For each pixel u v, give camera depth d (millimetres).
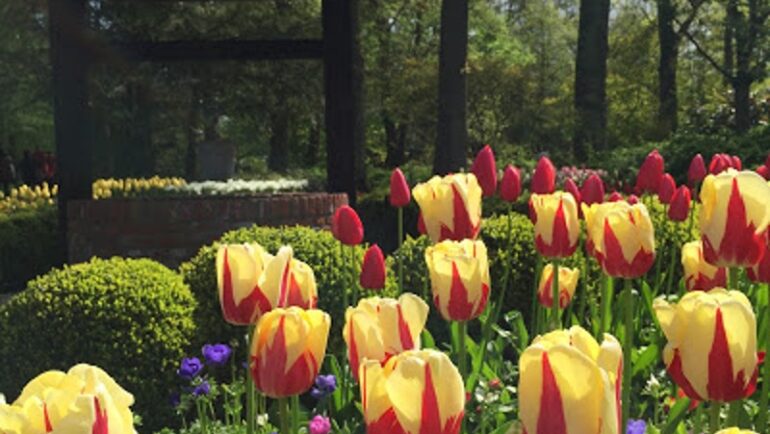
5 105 35438
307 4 23469
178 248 9195
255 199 9375
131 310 5125
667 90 33938
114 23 20875
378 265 3584
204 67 25062
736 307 1736
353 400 3891
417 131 36062
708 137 14922
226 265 2188
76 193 11320
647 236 2502
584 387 1229
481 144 29234
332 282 5578
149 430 5070
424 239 6164
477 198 3232
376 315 1941
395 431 1382
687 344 1786
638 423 2789
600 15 21625
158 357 5094
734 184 2199
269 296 2184
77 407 1173
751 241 2213
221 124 36125
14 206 15078
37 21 29734
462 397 1392
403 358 1386
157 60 11891
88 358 5051
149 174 27828
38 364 5105
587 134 21500
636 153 16172
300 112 26109
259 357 1912
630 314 2559
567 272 3902
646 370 4277
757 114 28406
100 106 26438
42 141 41812
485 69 28688
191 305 5410
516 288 6102
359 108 16188
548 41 46500
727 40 35281
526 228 6207
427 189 3205
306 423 3809
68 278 5293
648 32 38188
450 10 16797
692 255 3326
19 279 12984
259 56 11672
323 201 9852
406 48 35812
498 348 4270
